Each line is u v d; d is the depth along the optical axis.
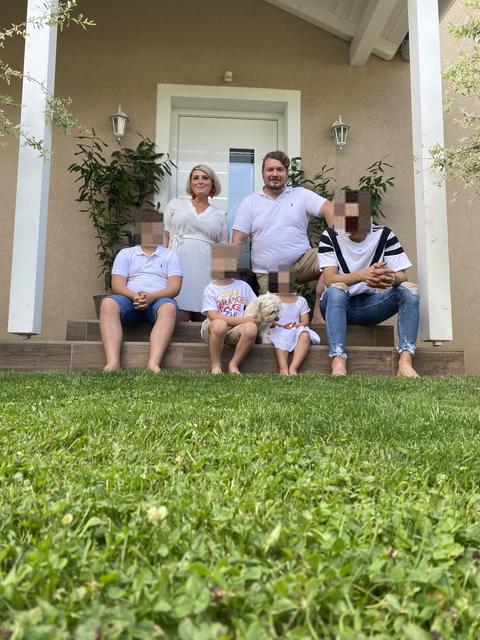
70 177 5.79
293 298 4.04
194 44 6.06
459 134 5.99
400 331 3.88
